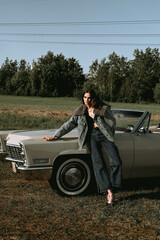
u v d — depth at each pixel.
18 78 117.75
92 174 4.27
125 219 3.36
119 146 4.31
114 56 107.62
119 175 3.80
